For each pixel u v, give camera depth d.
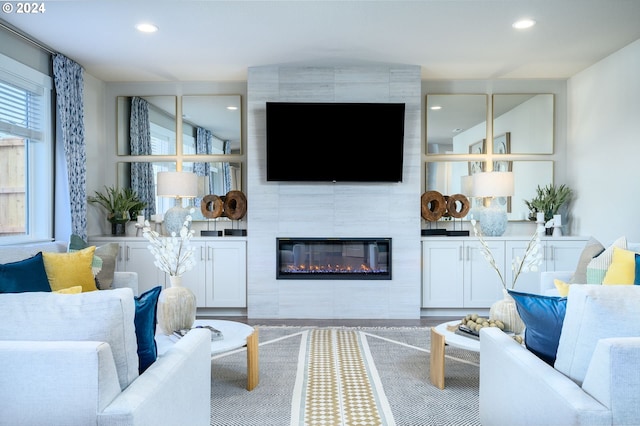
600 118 4.71
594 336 1.36
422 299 4.94
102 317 1.30
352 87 4.83
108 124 5.45
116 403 1.23
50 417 1.19
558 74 5.21
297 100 4.83
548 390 1.40
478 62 4.74
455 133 5.43
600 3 3.34
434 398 2.72
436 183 5.41
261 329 4.38
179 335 2.63
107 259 3.51
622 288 1.40
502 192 4.81
